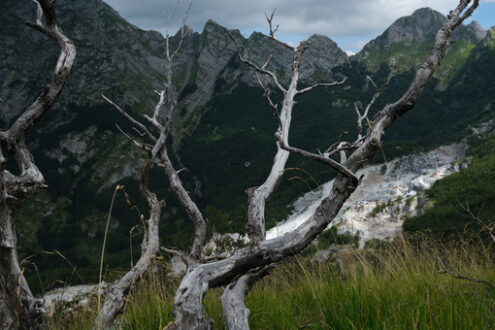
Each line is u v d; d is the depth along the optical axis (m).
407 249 3.56
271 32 3.53
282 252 2.12
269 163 168.50
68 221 142.00
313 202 78.25
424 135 189.62
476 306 2.42
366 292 2.59
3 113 181.00
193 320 1.86
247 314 2.35
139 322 2.88
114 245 126.19
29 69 191.88
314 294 2.83
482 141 120.56
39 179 2.19
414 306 2.40
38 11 2.34
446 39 2.30
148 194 3.47
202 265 2.06
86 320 2.98
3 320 1.87
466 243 3.75
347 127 180.12
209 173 171.25
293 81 3.36
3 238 1.89
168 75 3.70
